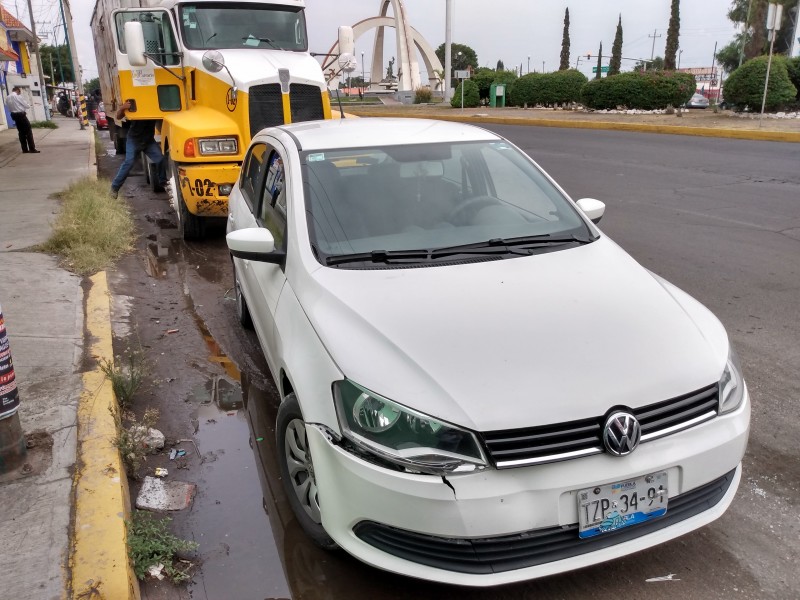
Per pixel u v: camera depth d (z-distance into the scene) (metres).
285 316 3.46
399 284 3.28
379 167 4.13
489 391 2.62
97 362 4.65
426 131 4.60
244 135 8.20
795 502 3.42
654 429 2.68
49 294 6.00
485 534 2.52
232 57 8.63
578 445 2.58
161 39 9.41
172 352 5.34
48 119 36.31
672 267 7.01
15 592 2.64
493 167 4.33
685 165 13.30
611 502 2.62
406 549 2.64
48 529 2.97
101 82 18.33
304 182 3.95
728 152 14.82
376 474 2.59
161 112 9.59
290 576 3.03
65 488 3.24
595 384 2.67
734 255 7.37
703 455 2.75
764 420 4.14
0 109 26.89
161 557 3.07
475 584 2.55
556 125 22.58
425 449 2.54
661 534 2.74
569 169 13.22
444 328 2.92
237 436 4.20
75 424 3.79
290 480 3.28
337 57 9.85
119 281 6.82
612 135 19.09
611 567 3.03
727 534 3.22
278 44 9.47
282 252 3.78
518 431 2.54
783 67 22.58
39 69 36.09
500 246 3.71
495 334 2.89
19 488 3.24
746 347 5.11
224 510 3.49
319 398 2.85
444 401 2.58
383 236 3.72
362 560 2.72
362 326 2.95
